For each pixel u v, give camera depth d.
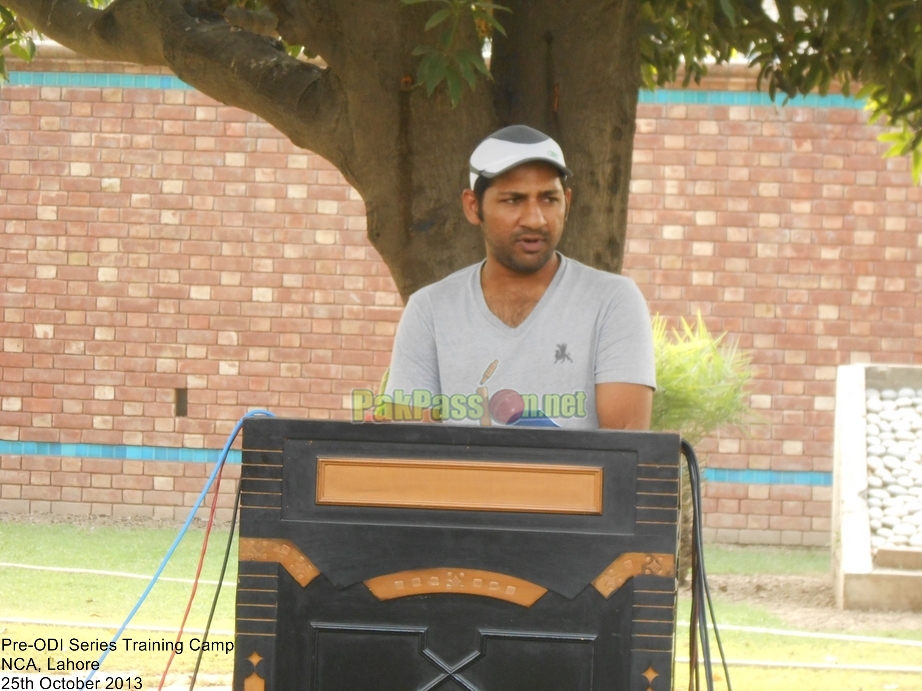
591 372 6.60
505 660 5.41
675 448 5.35
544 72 9.66
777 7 11.91
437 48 9.00
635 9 9.77
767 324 26.19
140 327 26.75
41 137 26.75
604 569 5.37
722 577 21.91
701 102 26.17
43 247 26.81
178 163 26.66
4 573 19.44
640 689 5.36
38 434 26.83
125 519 26.61
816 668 14.41
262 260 26.58
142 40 10.83
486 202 6.64
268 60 10.06
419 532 5.43
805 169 26.12
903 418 23.34
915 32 11.35
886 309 26.11
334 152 9.76
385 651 5.45
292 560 5.45
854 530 20.05
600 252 9.59
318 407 26.53
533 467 5.40
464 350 6.67
